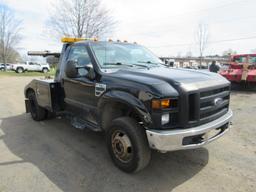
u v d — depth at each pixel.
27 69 31.92
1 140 4.27
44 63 33.66
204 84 2.84
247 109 6.71
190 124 2.63
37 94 5.15
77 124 3.93
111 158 3.26
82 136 4.48
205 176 3.02
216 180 2.92
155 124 2.56
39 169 3.17
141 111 2.64
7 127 5.05
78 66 3.60
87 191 2.68
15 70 31.36
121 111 3.33
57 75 4.66
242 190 2.71
